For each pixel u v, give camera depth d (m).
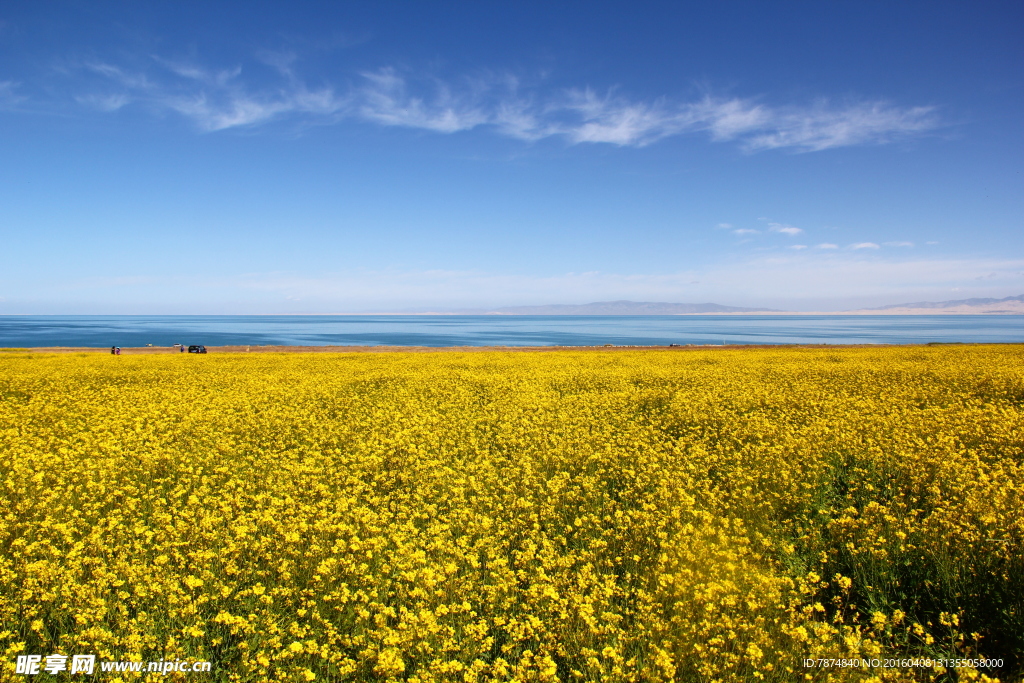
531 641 4.85
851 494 8.41
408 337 130.38
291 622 4.79
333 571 5.48
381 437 11.59
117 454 9.97
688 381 20.83
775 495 7.84
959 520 6.40
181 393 17.94
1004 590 5.01
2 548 6.13
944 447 9.73
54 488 8.02
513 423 13.05
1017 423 11.67
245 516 7.00
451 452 10.53
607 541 6.46
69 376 22.88
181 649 4.34
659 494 7.95
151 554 6.08
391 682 4.20
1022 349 37.28
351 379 21.81
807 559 6.20
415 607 4.95
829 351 40.78
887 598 5.37
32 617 4.89
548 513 7.28
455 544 6.42
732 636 4.43
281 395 17.70
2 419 13.33
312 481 8.63
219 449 10.50
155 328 196.50
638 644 4.66
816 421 12.53
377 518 7.07
